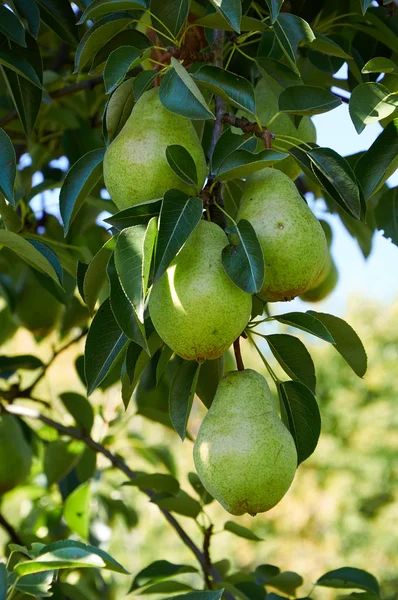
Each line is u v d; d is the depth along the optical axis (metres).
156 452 1.73
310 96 0.88
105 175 0.85
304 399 0.89
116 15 0.92
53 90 1.45
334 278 1.40
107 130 0.90
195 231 0.80
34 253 0.89
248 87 0.86
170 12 0.89
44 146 1.44
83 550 0.84
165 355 0.93
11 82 1.03
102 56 0.93
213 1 0.84
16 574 0.86
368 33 1.11
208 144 1.14
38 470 1.83
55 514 1.65
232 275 0.77
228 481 0.81
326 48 0.99
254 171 0.81
